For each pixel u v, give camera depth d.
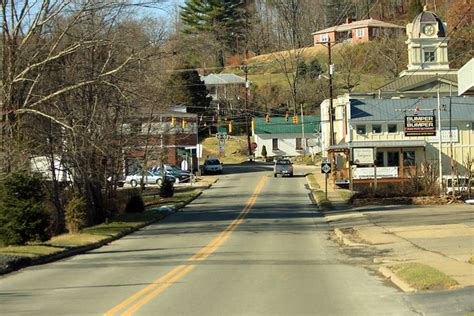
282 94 131.50
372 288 15.30
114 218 40.56
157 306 12.95
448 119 71.94
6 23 31.06
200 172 88.62
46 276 18.50
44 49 32.56
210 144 122.19
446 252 21.59
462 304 12.23
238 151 118.12
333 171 67.88
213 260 21.84
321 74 118.38
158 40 36.19
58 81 34.00
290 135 116.50
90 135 34.53
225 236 31.08
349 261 21.36
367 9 158.75
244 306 12.89
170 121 78.12
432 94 85.88
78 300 13.96
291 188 66.75
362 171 66.19
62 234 32.94
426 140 72.06
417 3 131.00
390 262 20.27
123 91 34.62
